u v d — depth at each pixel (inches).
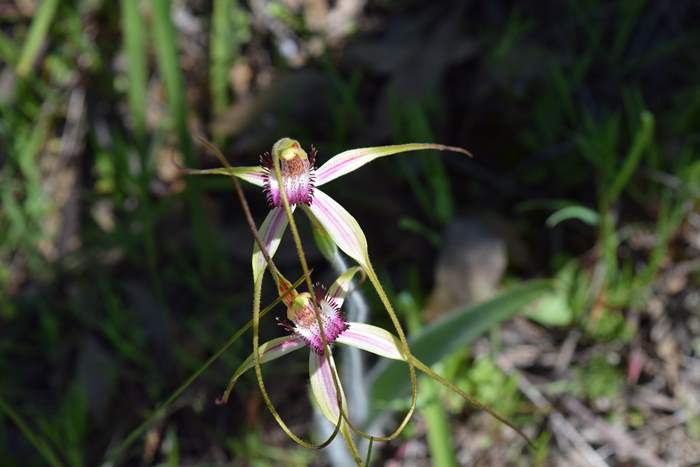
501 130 35.6
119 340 31.7
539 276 32.5
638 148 29.7
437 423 27.2
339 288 22.0
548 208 33.9
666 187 32.7
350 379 25.3
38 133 38.0
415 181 33.0
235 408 31.0
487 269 30.7
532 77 36.2
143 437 30.7
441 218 32.3
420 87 36.3
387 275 32.4
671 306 31.2
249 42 39.4
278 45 39.3
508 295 25.9
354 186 34.2
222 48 37.8
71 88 38.9
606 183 32.7
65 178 37.4
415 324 28.3
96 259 34.7
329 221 21.5
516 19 37.7
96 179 37.3
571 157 34.5
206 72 39.3
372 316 31.4
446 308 30.5
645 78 36.4
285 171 21.6
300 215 32.2
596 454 29.8
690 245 32.0
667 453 29.6
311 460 30.0
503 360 30.9
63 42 39.6
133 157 37.4
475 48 36.9
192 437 30.7
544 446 29.6
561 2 38.0
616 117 32.6
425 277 32.8
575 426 30.2
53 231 36.2
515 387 30.6
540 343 31.3
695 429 29.8
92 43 39.7
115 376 31.8
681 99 35.3
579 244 32.8
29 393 31.9
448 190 33.2
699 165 31.6
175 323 32.9
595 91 36.4
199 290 33.3
